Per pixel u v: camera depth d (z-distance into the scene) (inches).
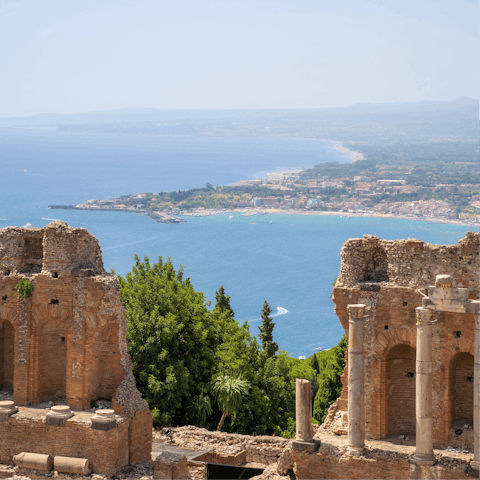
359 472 1670.8
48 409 1909.4
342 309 1850.4
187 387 2512.3
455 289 1608.0
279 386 2822.3
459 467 1603.1
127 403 1879.9
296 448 1727.4
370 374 1812.3
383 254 1879.9
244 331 3009.4
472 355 1771.7
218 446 2126.0
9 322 2070.6
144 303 2664.9
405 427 1851.6
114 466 1796.3
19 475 1798.7
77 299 1905.8
